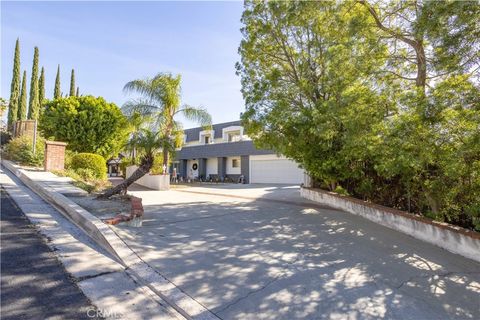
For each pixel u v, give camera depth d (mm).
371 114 6371
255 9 9617
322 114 7801
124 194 7910
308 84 9102
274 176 22750
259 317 2934
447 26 4551
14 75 30453
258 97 9508
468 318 3148
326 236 6035
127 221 5621
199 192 13602
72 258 3992
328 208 9039
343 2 7578
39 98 31672
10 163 12602
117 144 18125
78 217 5672
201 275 3824
